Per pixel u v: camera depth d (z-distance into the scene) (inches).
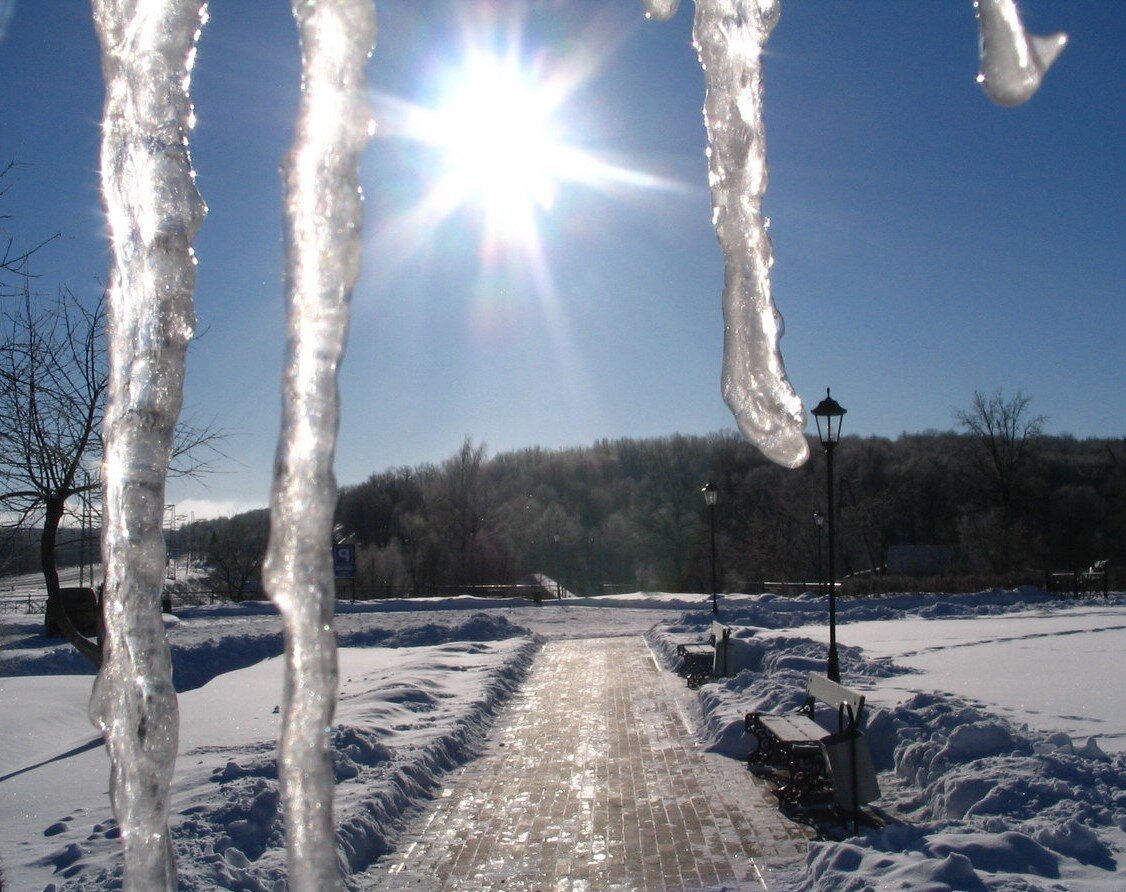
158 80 52.7
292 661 46.3
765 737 385.7
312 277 46.0
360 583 1982.0
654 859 279.0
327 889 45.5
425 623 1007.6
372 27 46.7
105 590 53.1
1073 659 584.7
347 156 46.2
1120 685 469.1
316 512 45.9
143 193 52.4
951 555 1961.1
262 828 279.1
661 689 599.2
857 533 1943.9
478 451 2212.1
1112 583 1349.7
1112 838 246.2
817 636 785.6
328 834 46.0
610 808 334.0
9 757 400.8
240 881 233.5
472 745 435.2
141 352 52.3
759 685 501.0
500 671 634.8
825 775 326.6
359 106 46.3
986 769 299.9
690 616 985.5
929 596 1243.8
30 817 302.0
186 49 53.3
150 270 52.2
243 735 416.2
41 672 753.6
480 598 1439.5
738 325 56.5
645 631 1010.1
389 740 408.8
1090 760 306.3
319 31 46.3
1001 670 539.5
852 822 302.4
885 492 2076.8
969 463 2187.5
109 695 53.1
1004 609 1040.2
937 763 321.7
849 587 1369.3
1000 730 327.3
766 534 2062.0
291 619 46.0
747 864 270.8
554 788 363.3
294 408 46.1
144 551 52.7
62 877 237.0
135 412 52.1
